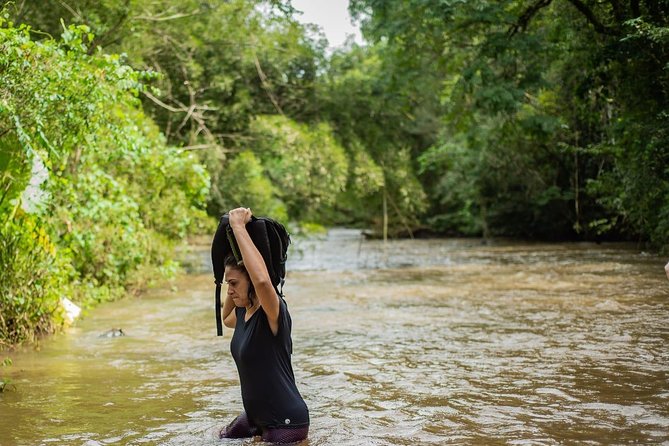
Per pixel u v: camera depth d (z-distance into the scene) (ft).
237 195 70.74
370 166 80.18
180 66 69.41
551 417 18.60
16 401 21.08
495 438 16.93
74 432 17.88
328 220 144.97
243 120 74.59
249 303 15.80
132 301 45.96
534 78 62.90
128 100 34.91
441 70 73.61
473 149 99.66
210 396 21.57
